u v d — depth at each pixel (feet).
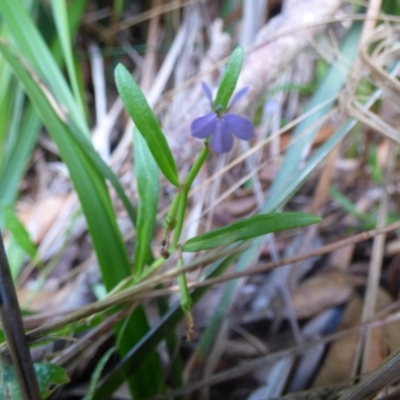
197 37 0.97
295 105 0.95
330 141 0.55
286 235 0.74
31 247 0.57
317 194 0.71
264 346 0.61
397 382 0.41
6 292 0.23
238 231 0.31
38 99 0.48
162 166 0.29
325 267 0.70
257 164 0.85
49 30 0.85
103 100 0.91
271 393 0.54
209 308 0.65
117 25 0.99
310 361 0.57
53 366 0.34
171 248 0.33
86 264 0.66
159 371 0.46
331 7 0.74
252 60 0.70
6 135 0.81
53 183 0.89
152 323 0.61
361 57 0.62
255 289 0.69
